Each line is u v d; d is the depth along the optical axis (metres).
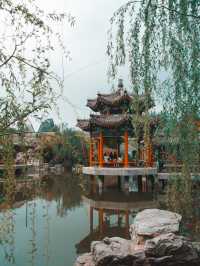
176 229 10.42
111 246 9.98
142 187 27.56
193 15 4.27
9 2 3.12
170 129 4.62
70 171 38.19
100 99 27.36
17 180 3.38
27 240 11.66
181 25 4.33
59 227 14.36
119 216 17.91
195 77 4.39
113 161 27.97
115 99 26.22
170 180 4.98
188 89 4.43
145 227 10.66
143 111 4.84
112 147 29.84
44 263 9.39
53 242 11.77
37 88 3.17
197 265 9.45
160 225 10.75
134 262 9.43
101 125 26.31
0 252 9.81
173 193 4.88
